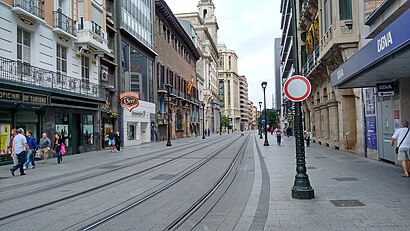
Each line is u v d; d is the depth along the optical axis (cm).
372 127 1694
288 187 1009
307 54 3381
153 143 4291
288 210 729
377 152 1627
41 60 2220
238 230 607
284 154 2227
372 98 1680
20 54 2061
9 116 1925
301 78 863
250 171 1445
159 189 1050
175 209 794
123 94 3422
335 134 2558
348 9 1873
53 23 2370
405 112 1321
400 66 1035
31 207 830
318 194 879
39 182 1234
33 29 2142
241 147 3136
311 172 1288
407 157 1120
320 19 2480
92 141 2923
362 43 1758
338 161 1648
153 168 1603
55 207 834
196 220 696
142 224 673
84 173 1472
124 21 3684
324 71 2616
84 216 741
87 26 2736
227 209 788
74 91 2550
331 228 592
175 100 5916
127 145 3672
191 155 2309
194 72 8162
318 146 2897
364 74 1180
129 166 1716
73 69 2631
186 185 1124
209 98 10825
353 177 1139
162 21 5284
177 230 630
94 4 2923
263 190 977
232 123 16912
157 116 4862
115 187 1106
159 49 5056
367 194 861
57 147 1931
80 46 2688
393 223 610
